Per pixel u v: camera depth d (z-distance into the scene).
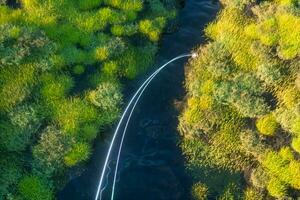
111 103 12.52
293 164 12.22
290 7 13.90
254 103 12.82
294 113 12.59
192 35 14.35
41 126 12.24
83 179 12.05
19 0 13.52
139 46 13.72
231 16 14.21
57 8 13.42
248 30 13.78
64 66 12.90
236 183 12.26
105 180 12.12
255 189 12.15
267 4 14.16
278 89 13.16
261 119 12.78
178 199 12.10
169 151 12.64
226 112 12.94
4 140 11.88
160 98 13.27
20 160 11.87
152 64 13.66
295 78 13.25
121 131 12.68
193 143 12.70
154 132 12.83
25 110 12.12
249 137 12.55
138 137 12.73
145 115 13.01
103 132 12.59
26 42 12.63
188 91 13.38
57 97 12.48
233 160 12.52
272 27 13.60
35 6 13.34
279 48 13.43
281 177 12.17
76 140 12.12
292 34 13.47
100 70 13.09
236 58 13.48
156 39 13.81
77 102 12.51
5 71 12.52
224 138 12.72
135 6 13.93
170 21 14.44
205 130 12.70
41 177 11.74
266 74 13.00
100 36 13.36
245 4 14.36
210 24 14.36
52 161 11.78
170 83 13.51
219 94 12.91
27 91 12.35
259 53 13.41
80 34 13.26
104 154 12.37
